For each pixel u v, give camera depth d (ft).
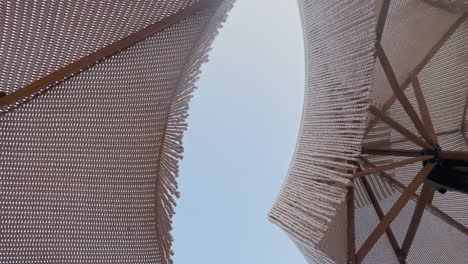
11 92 8.61
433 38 12.96
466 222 14.24
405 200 10.57
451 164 10.87
